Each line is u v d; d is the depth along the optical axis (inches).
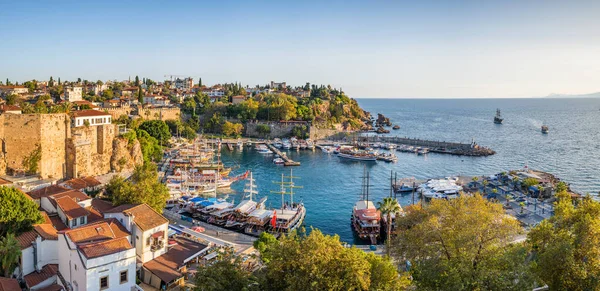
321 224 4557.1
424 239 2460.6
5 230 2431.1
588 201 2822.3
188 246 2923.2
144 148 6683.1
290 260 1935.3
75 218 2716.5
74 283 2139.5
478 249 2204.7
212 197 5374.0
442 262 2059.5
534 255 2640.3
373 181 6712.6
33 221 2522.1
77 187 4200.3
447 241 2411.4
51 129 4726.9
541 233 2615.7
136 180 4133.9
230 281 1987.0
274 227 4131.4
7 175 4404.5
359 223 4210.1
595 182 6717.5
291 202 4982.8
